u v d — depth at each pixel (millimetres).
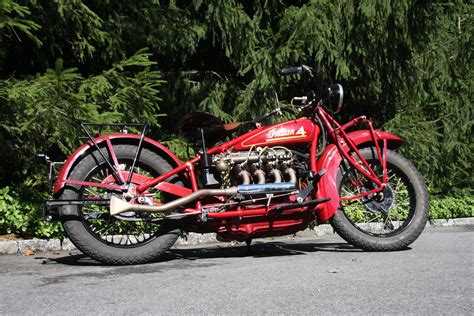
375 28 9844
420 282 4172
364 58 10094
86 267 5094
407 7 9773
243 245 6766
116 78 7664
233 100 9938
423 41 10594
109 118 7098
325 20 9367
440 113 11586
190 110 9719
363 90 10992
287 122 5602
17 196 7195
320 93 5746
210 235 7324
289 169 5426
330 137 5918
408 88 11008
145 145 5320
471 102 11656
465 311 3412
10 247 6336
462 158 11570
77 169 5129
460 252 5691
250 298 3717
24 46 8336
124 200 5113
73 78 6914
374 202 5863
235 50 9438
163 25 8680
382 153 5934
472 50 11227
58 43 8180
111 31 8320
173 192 5281
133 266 5086
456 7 11047
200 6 9430
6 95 6906
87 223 5148
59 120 6793
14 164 7871
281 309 3449
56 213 5199
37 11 7609
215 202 5383
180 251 6176
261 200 5418
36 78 6941
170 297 3771
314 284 4113
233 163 5340
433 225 10203
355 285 4074
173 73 9844
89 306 3566
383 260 5176
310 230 8242
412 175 5898
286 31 9430
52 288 4117
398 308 3471
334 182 5660
